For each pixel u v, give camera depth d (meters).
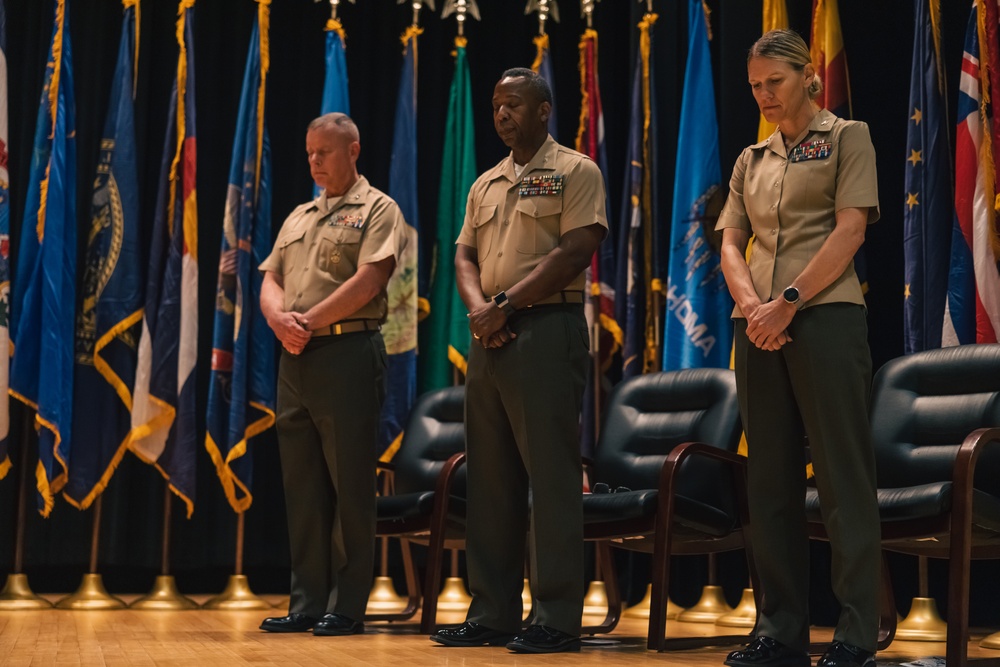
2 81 7.28
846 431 3.61
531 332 4.27
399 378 7.62
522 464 4.49
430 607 5.05
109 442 7.48
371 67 8.56
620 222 8.07
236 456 7.34
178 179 7.66
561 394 4.27
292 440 5.11
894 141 6.70
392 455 7.53
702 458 5.00
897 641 5.50
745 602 6.31
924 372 4.78
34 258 7.42
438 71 8.62
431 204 8.49
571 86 8.68
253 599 7.28
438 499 5.15
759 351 3.82
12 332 7.39
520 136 4.45
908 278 5.88
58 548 7.76
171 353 7.48
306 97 8.45
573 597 4.25
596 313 7.72
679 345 7.01
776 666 3.68
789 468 3.81
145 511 7.91
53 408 7.16
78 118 8.02
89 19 8.10
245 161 7.64
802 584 3.82
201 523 7.98
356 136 5.29
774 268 3.79
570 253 4.27
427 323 8.13
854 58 6.89
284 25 8.48
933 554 4.35
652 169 7.52
